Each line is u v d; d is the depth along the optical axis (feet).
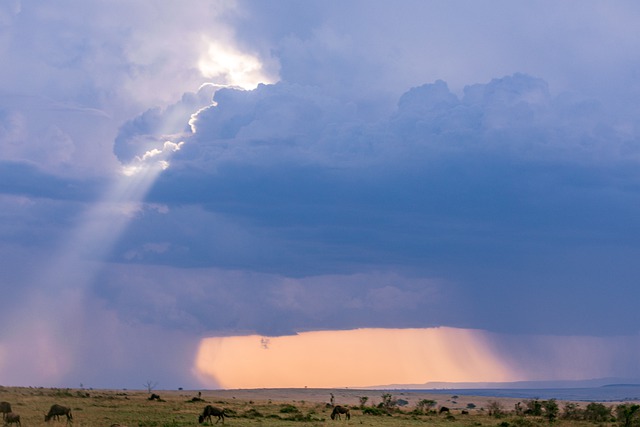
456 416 341.41
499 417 340.18
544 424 304.09
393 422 276.82
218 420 238.89
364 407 378.73
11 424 203.41
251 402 423.64
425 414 349.82
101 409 284.00
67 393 385.50
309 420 267.39
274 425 241.76
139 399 371.35
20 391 387.55
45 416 224.74
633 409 323.37
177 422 238.07
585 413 349.00
